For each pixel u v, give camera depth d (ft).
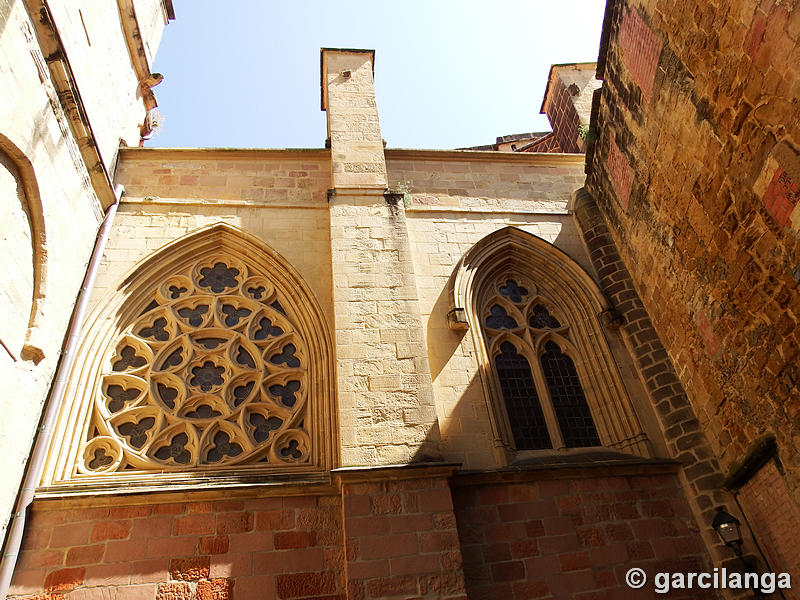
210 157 43.06
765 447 25.20
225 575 24.49
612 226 40.06
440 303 36.45
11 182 26.76
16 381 25.72
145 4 53.06
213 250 38.09
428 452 27.12
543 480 29.07
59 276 30.09
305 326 34.58
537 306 39.09
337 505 26.94
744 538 27.37
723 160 25.76
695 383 31.19
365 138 43.39
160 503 26.08
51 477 26.73
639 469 29.94
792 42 20.13
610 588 26.27
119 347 32.89
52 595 23.25
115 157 41.57
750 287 25.16
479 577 25.73
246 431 30.22
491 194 44.29
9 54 25.98
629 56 33.65
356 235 36.24
